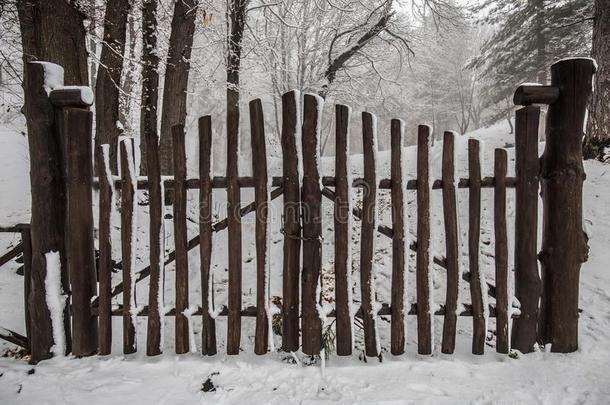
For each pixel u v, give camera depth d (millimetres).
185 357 2686
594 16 6145
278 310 2748
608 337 2822
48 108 2639
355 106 15164
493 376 2428
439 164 7605
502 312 2689
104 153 2680
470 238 2697
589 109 6230
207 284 2695
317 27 13992
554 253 2723
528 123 2658
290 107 2623
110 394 2258
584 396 2203
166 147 6723
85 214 2680
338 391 2268
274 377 2422
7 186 7234
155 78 6816
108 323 2721
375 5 11914
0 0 4840
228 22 9109
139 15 8141
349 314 2672
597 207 4918
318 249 2639
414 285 4363
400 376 2428
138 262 4723
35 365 2615
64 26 4230
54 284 2695
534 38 14859
